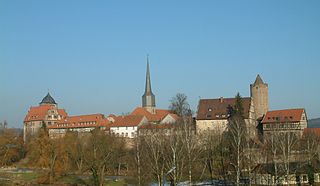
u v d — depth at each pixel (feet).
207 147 399.03
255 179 333.83
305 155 366.43
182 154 343.05
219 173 382.22
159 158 348.38
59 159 426.92
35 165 445.37
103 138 440.45
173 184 315.37
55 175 413.59
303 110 563.89
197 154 366.84
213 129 546.67
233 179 357.82
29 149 496.64
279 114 570.87
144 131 521.24
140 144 409.49
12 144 545.85
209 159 372.99
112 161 435.12
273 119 569.64
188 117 536.01
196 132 525.75
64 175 427.33
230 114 593.01
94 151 414.21
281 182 339.57
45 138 434.30
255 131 532.32
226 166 377.50
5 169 491.72
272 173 338.54
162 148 340.59
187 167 352.49
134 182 365.20
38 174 426.10
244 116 565.12
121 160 456.86
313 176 338.13
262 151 371.56
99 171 388.57
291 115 561.43
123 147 477.36
